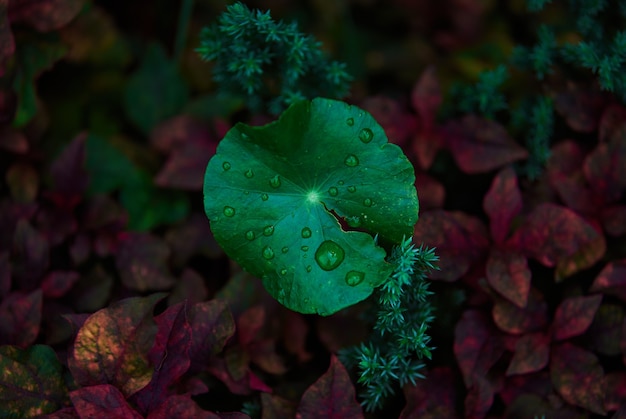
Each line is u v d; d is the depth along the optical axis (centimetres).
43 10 36
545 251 33
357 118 29
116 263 36
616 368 34
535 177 37
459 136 37
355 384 33
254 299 34
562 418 32
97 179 40
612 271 33
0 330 31
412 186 29
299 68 33
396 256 29
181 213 40
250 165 29
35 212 37
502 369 34
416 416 32
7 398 29
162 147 39
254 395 33
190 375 31
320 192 30
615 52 34
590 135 38
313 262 29
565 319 33
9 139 37
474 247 34
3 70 34
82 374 29
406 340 30
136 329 29
